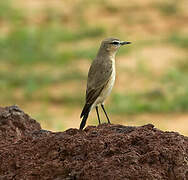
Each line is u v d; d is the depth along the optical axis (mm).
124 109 21109
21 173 7344
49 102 22406
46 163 7262
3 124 8883
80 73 25422
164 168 7039
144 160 7051
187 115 20797
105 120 20219
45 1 36844
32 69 26594
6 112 9039
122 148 7266
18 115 9062
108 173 6891
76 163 7188
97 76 11109
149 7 34531
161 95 22562
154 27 31859
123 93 22750
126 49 28031
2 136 8680
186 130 19125
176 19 32906
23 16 34500
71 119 20469
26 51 28812
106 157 7172
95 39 30828
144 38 30062
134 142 7355
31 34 30781
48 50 28859
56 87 24016
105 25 32531
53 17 34281
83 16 34312
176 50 27922
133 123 20062
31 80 24609
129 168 6914
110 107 21391
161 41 29344
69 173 7137
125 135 7465
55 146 7516
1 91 23750
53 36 31062
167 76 24328
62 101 22484
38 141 7738
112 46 11516
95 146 7336
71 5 35812
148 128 7832
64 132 8016
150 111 21219
